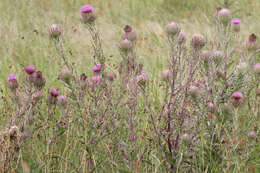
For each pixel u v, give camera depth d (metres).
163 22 12.56
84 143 3.80
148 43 9.80
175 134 3.81
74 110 4.27
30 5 13.49
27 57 8.47
